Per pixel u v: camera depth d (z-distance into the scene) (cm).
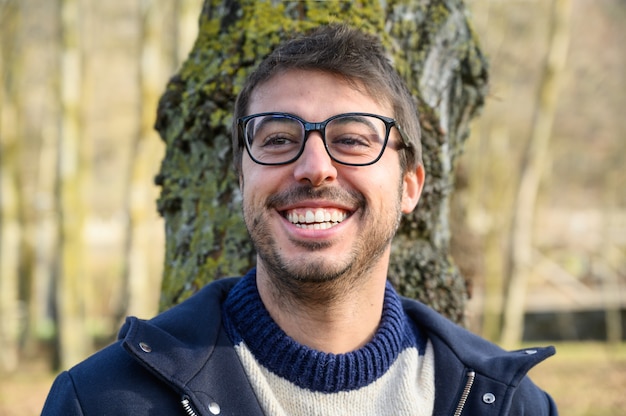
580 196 2372
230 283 219
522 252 1477
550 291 2180
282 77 200
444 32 265
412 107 217
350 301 197
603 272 2100
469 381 205
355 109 197
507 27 1581
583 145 1983
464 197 477
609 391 1222
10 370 1526
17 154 1714
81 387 187
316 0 253
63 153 1283
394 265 264
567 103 1922
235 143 215
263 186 192
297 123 194
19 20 1490
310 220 190
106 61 1742
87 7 1441
